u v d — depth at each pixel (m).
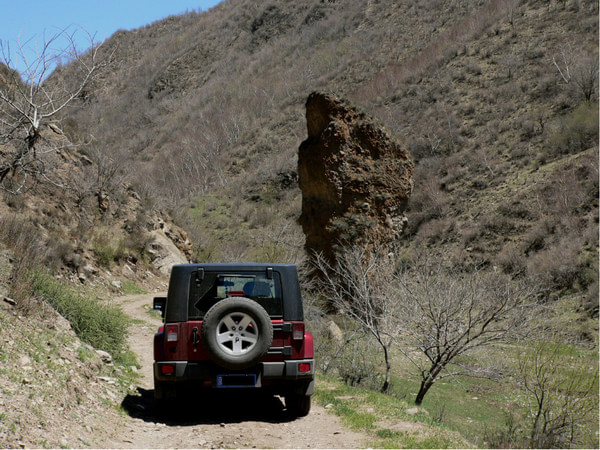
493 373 15.22
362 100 93.06
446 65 88.75
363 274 18.61
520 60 77.50
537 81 70.50
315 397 9.28
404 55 115.31
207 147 110.12
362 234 28.52
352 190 29.25
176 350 7.05
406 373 21.05
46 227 24.41
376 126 30.34
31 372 6.58
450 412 17.20
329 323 21.98
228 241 64.81
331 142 29.53
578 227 40.34
